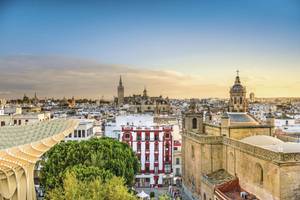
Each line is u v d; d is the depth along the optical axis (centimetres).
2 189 4897
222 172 7188
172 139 10575
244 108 9388
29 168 5359
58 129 5753
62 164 6981
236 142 6538
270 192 5344
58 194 5291
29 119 10175
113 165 7019
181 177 9662
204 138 7375
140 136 10519
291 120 13525
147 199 7981
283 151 5503
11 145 5409
